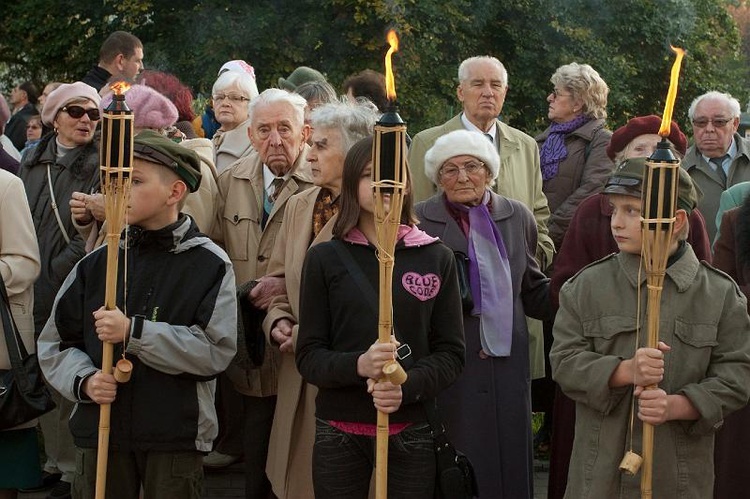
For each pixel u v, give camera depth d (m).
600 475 4.34
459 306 4.46
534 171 7.05
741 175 7.44
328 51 20.61
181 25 21.25
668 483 4.27
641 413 4.05
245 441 5.67
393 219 3.93
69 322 4.75
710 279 4.42
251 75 8.21
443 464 4.34
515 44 22.05
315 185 5.40
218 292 4.74
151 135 4.73
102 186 4.32
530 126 22.83
